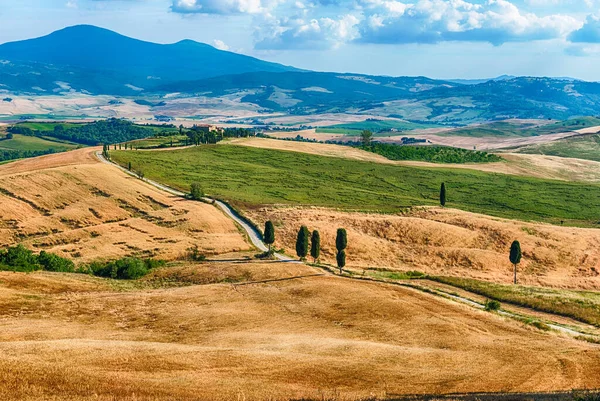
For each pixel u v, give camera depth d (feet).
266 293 257.75
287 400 124.06
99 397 113.50
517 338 200.54
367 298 243.19
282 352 167.94
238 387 131.34
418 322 214.28
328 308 232.94
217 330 204.03
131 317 220.64
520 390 144.25
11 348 146.41
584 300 299.58
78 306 231.50
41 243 404.77
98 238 421.18
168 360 148.25
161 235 438.81
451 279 352.90
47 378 121.49
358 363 161.48
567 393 135.13
